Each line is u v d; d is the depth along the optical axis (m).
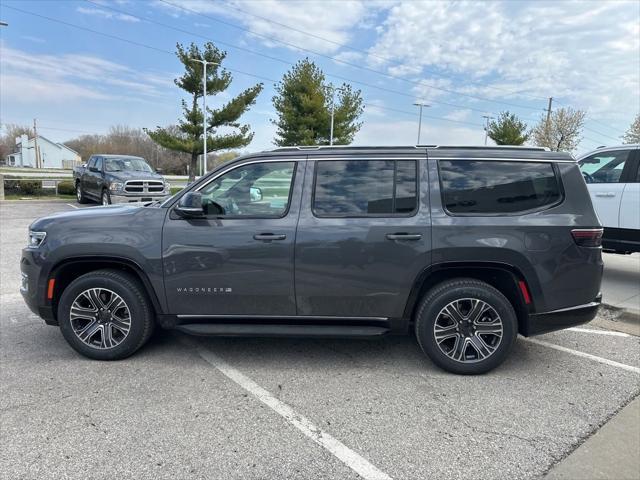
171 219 3.88
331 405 3.34
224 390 3.54
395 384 3.68
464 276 3.86
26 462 2.65
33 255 3.98
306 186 3.85
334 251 3.74
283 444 2.86
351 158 3.88
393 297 3.79
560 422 3.14
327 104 33.59
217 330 3.88
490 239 3.67
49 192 22.25
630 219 6.53
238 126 31.91
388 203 3.79
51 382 3.63
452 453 2.79
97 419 3.11
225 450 2.79
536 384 3.71
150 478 2.53
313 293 3.81
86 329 4.03
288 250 3.76
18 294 6.07
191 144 30.03
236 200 3.90
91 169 16.75
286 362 4.08
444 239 3.69
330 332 3.83
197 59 30.00
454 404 3.37
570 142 45.44
